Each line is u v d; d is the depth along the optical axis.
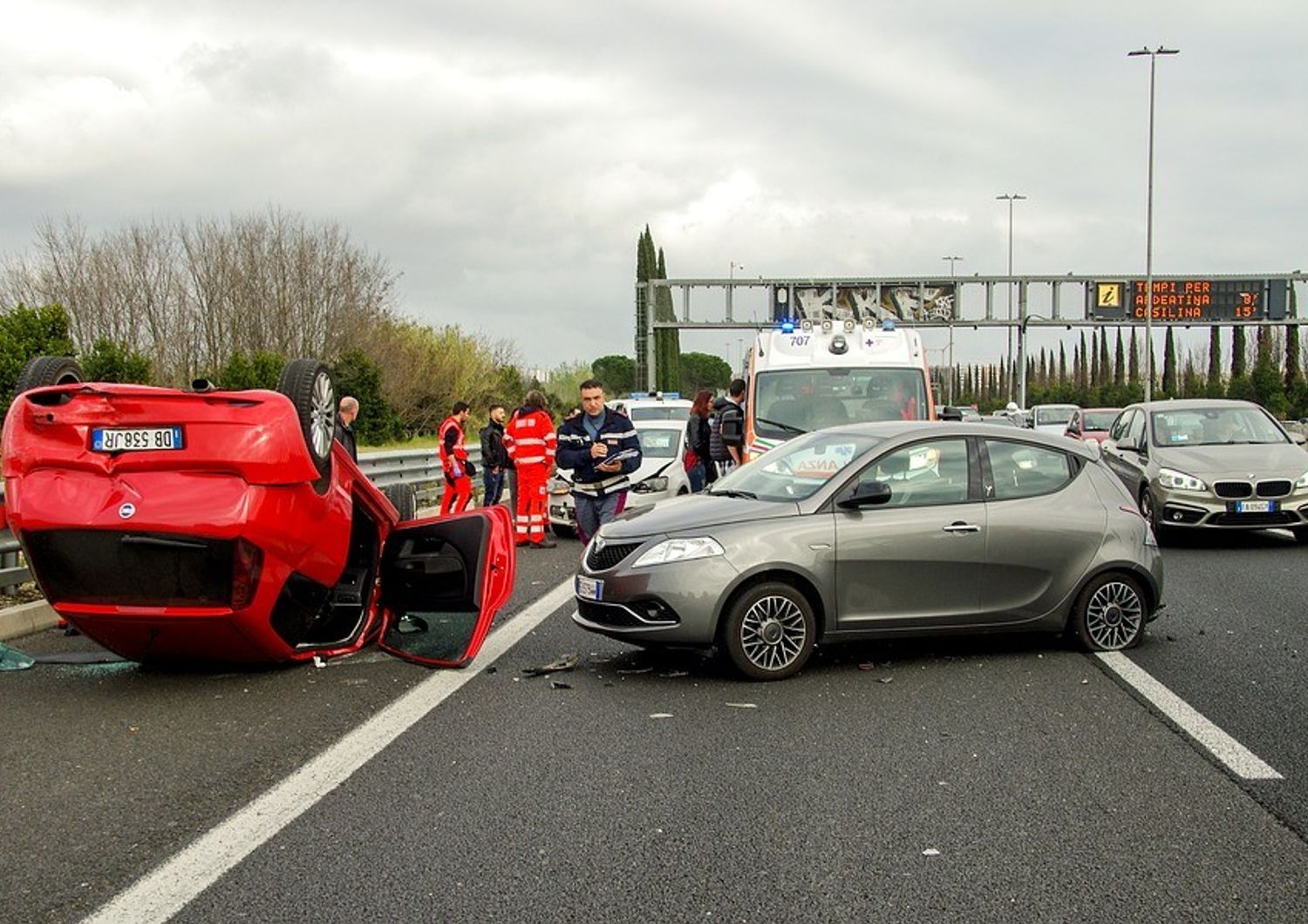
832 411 14.26
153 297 36.38
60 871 4.42
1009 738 6.21
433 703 7.02
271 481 6.85
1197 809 5.09
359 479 8.23
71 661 8.14
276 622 7.36
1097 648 8.35
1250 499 14.66
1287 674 7.68
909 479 8.05
